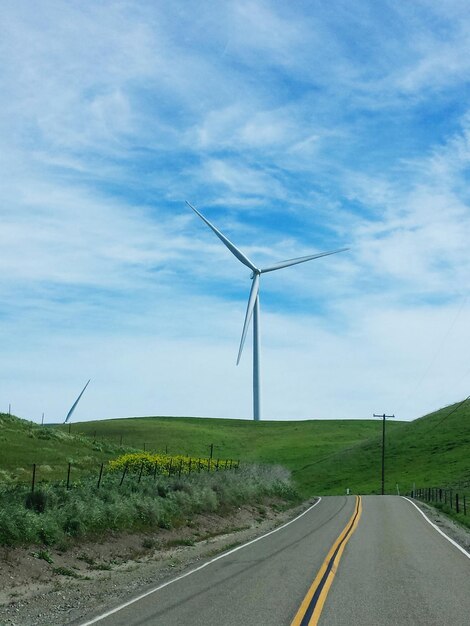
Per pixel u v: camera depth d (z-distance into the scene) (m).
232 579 14.52
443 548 21.69
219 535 26.56
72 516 19.48
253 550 20.69
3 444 53.31
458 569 16.61
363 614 10.88
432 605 11.76
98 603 12.34
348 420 182.00
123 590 13.83
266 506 41.38
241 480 42.78
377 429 163.75
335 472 103.94
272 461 120.81
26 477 41.34
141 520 23.52
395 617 10.70
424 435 113.12
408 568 16.55
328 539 23.98
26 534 16.62
